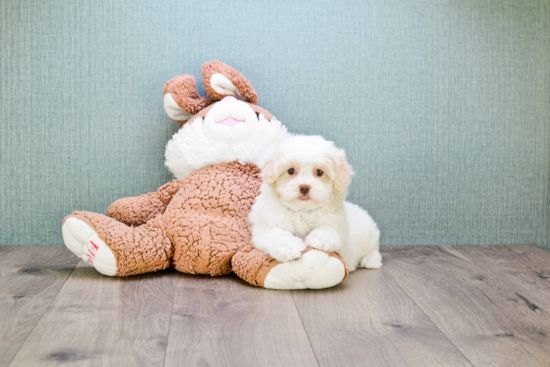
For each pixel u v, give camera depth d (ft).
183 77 5.71
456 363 3.26
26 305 4.09
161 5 5.95
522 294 4.66
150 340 3.49
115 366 3.11
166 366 3.14
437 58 6.29
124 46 5.96
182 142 5.51
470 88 6.37
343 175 4.58
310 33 6.12
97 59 5.95
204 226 4.97
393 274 5.22
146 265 4.87
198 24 6.01
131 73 6.00
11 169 5.99
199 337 3.55
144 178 6.14
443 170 6.43
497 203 6.56
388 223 6.43
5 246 6.03
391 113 6.29
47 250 5.89
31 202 6.06
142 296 4.36
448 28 6.27
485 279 5.10
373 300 4.41
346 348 3.44
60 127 5.99
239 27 6.05
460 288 4.80
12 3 5.80
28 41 5.86
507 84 6.42
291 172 4.56
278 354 3.34
